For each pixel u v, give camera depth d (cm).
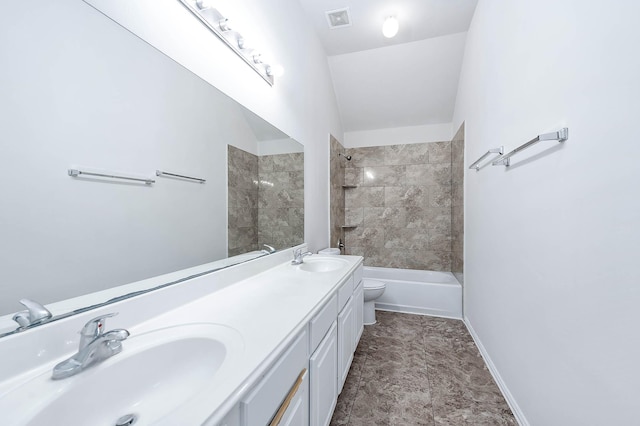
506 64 149
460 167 274
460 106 277
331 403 121
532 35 119
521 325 130
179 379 71
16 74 58
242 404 57
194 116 111
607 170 75
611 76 73
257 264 147
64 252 68
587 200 83
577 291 88
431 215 341
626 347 68
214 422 46
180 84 103
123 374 64
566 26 94
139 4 86
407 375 175
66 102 68
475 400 151
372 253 363
